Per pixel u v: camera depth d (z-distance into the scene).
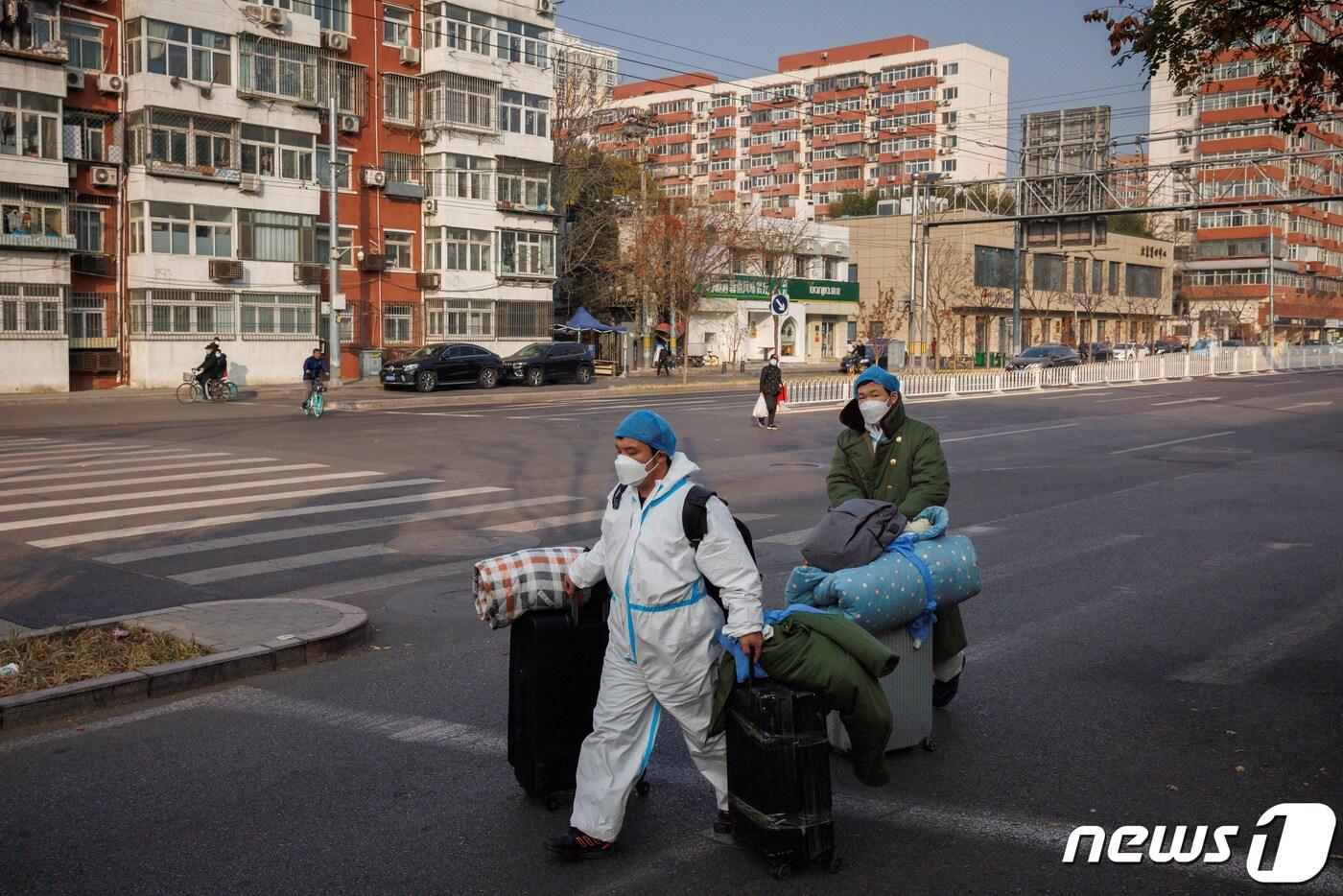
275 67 39.31
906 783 4.82
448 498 13.02
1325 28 8.45
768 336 62.81
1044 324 76.25
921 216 47.28
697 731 4.16
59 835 4.30
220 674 6.22
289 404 30.25
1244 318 92.75
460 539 10.55
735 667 3.96
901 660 5.00
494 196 46.59
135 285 36.59
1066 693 6.04
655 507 4.00
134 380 36.88
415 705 5.84
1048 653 6.80
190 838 4.27
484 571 4.48
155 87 36.12
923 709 5.14
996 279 70.12
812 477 15.15
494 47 46.22
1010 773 4.92
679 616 3.98
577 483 14.34
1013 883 3.92
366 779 4.86
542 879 3.96
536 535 10.77
